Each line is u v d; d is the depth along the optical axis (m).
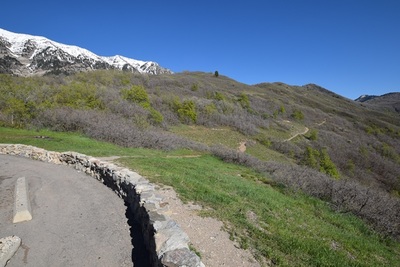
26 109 25.16
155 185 8.72
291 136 55.19
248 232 6.57
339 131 73.94
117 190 9.12
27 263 4.96
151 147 23.47
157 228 5.21
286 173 17.86
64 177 10.78
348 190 14.32
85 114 26.80
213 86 89.50
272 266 5.27
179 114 45.91
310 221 9.59
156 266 4.56
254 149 38.66
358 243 8.76
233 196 9.51
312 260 5.94
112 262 5.15
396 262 8.24
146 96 43.53
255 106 72.19
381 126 97.38
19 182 9.30
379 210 12.78
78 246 5.64
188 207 7.33
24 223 6.53
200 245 5.39
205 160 20.81
